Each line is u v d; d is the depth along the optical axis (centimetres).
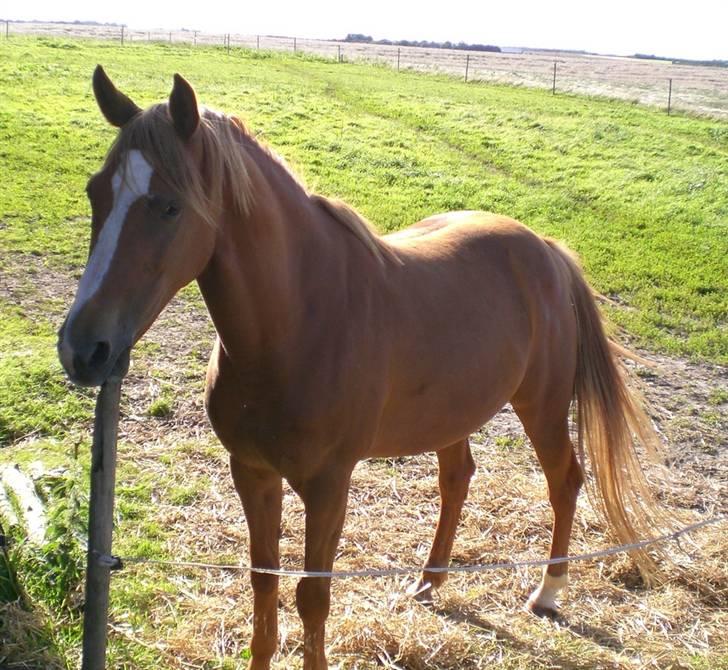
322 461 279
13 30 4800
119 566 256
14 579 335
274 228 259
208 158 236
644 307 845
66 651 316
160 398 563
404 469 500
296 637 346
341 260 285
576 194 1323
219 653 331
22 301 755
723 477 514
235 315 258
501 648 350
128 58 2702
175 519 426
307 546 288
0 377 561
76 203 1095
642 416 407
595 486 426
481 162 1545
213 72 2489
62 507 382
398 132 1736
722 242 1083
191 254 235
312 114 1839
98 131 1507
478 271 351
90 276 217
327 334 273
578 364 399
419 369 307
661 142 1723
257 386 270
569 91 2733
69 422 520
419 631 350
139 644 326
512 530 439
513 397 382
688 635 363
